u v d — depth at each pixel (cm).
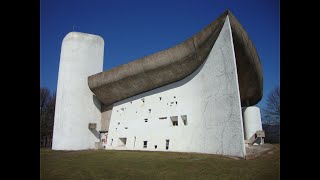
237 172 1145
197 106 2047
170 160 1588
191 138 2042
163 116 2378
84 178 1207
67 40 3272
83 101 3170
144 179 1134
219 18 1789
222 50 1800
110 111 3164
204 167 1307
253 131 2584
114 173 1288
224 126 1708
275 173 1071
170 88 2392
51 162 1778
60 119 3116
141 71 2494
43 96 5031
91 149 2997
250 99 2984
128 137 2731
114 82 2844
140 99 2705
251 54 2134
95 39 3362
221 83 1786
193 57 2070
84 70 3225
